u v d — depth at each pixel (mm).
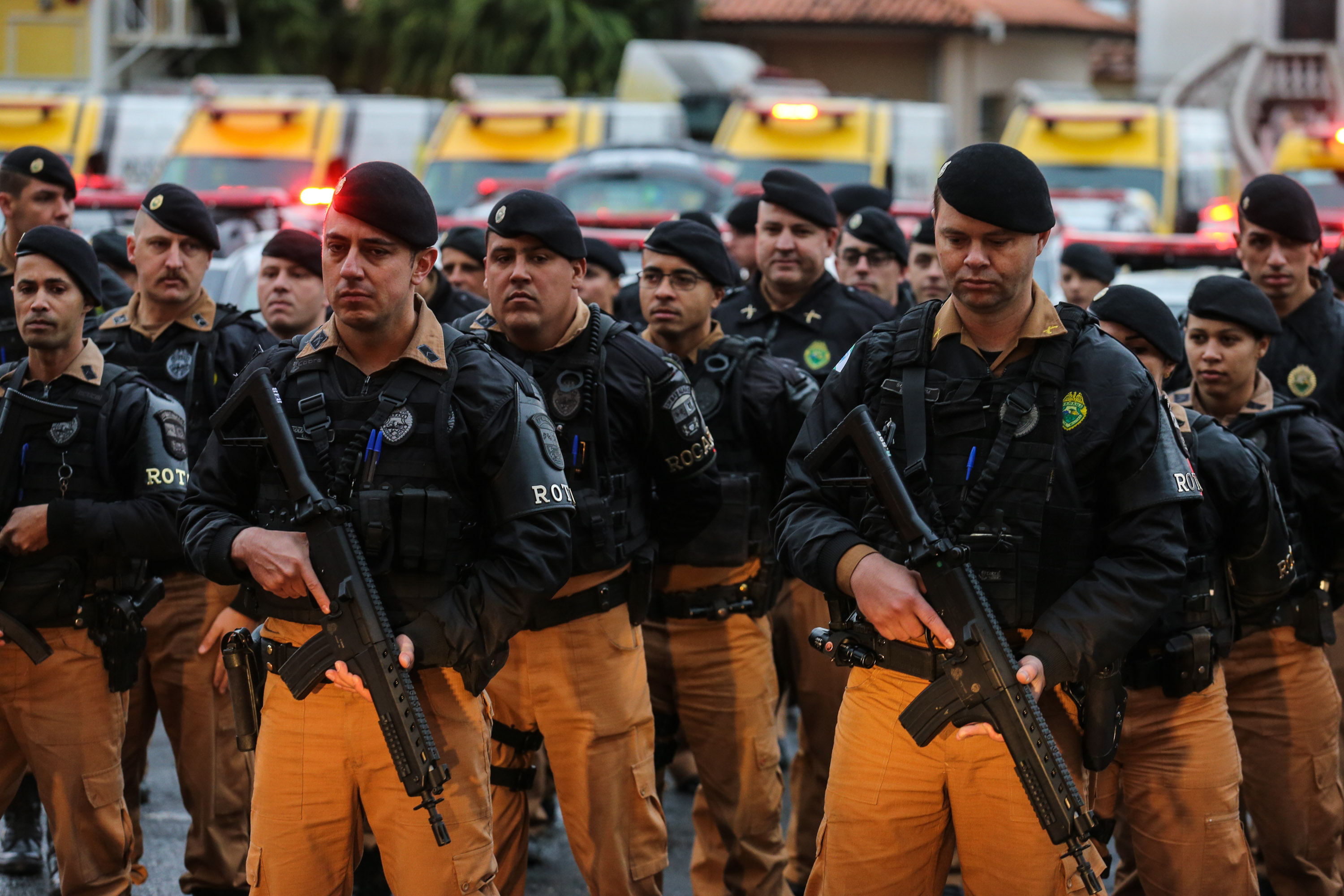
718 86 27844
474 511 4289
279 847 4262
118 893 5406
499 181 19766
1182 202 22469
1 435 5250
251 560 4098
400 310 4207
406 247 4168
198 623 6113
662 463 5336
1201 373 5980
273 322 7453
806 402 6098
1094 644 3906
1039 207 3912
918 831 4180
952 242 3969
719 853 5914
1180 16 38406
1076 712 4168
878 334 4316
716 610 5719
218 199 13086
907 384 4168
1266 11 36031
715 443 6016
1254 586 5367
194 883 6109
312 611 4188
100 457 5320
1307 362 7238
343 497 4152
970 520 4047
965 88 39969
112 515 5234
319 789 4242
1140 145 22500
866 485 4066
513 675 5133
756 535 5902
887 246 8727
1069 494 4000
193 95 24281
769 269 7492
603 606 5117
